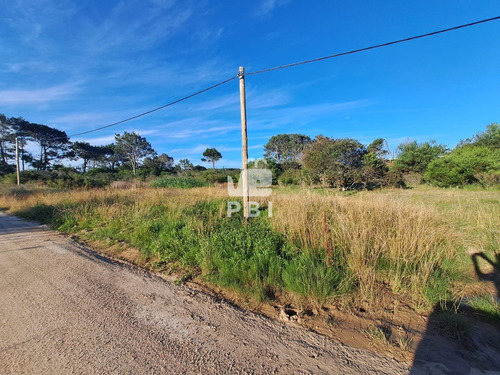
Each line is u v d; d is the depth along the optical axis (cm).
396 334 222
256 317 255
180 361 192
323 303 278
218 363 189
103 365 188
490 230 461
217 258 375
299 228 446
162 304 283
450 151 2091
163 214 732
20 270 391
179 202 878
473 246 411
